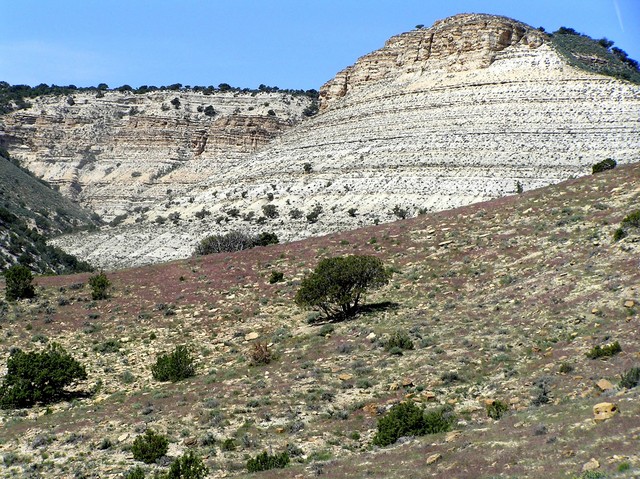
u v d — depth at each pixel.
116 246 162.88
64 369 50.91
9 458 38.62
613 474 25.33
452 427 36.72
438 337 52.06
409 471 30.23
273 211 162.00
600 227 67.06
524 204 83.06
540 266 62.53
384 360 49.47
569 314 50.25
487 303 58.06
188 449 38.66
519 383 41.44
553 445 29.48
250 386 47.66
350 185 164.75
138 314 69.31
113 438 40.91
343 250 81.69
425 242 78.94
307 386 46.34
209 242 109.19
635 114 163.75
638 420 29.70
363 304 64.50
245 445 38.41
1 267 119.31
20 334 64.94
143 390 50.47
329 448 37.25
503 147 161.75
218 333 63.03
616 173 85.56
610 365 40.22
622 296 49.97
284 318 64.81
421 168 161.88
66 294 76.88
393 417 37.25
